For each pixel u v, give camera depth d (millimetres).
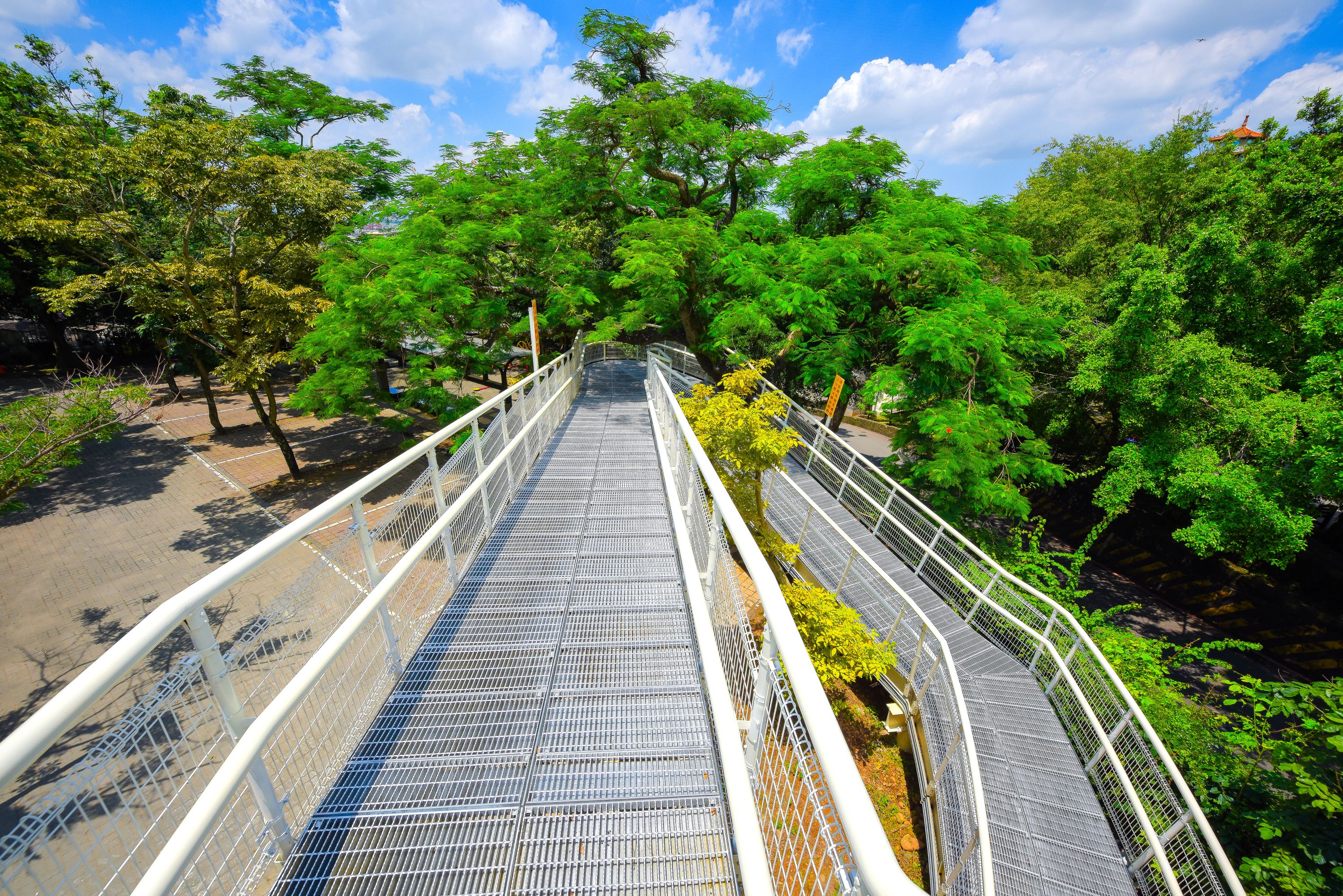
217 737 1959
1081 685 6625
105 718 8070
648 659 3541
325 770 2529
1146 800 5492
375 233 19812
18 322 29766
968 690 6910
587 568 4730
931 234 12188
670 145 16641
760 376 9492
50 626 10430
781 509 10602
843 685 8125
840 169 14297
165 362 23500
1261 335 13375
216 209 14289
